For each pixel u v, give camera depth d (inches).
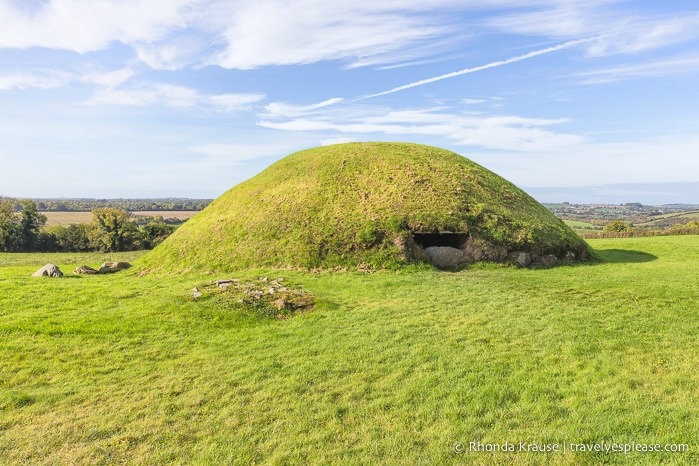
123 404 344.5
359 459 259.3
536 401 321.1
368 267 957.2
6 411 335.9
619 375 358.9
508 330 494.0
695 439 261.6
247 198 1286.9
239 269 988.6
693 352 406.3
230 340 498.3
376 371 391.9
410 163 1317.7
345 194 1179.3
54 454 275.0
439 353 428.8
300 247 1012.5
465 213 1094.4
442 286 774.5
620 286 735.1
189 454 272.1
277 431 296.2
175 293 694.5
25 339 490.6
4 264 1654.8
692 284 735.7
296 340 491.2
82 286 791.1
